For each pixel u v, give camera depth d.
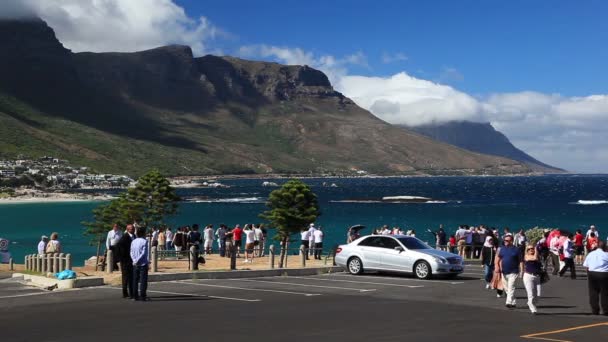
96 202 148.00
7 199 150.88
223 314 16.08
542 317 16.09
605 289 16.50
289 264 32.12
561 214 111.12
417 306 17.77
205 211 116.06
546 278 16.77
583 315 16.52
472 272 28.62
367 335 13.45
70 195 164.12
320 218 99.62
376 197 179.88
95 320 15.07
